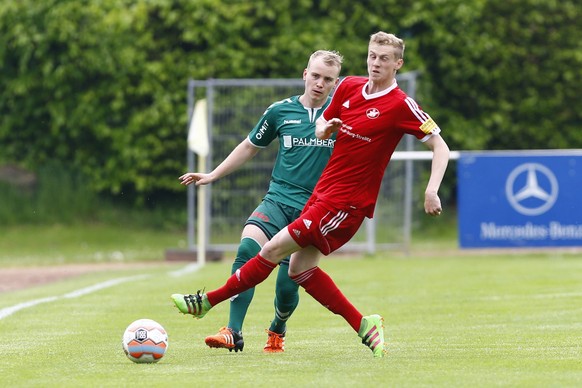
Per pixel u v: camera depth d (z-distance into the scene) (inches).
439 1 2736.2
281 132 917.2
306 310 1280.8
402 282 1647.4
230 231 2359.7
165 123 2719.0
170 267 2145.7
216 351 911.0
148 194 2861.7
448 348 904.3
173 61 2728.8
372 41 815.1
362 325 848.9
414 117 812.6
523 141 2918.3
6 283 1827.0
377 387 677.9
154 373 766.5
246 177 2362.2
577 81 2891.2
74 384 716.0
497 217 2158.0
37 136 2829.7
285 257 858.8
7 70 2763.3
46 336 1027.9
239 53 2721.5
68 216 2810.0
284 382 706.8
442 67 2812.5
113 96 2748.5
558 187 2143.2
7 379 746.2
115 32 2691.9
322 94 903.1
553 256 2269.9
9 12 2672.2
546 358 826.2
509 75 2859.3
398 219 2338.8
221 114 2340.1
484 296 1403.8
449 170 2898.6
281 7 2748.5
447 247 2571.4
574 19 2869.1
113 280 1758.1
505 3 2829.7
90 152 2815.0
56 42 2709.2
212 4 2696.9
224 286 840.3
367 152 816.3
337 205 818.2
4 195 2819.9
